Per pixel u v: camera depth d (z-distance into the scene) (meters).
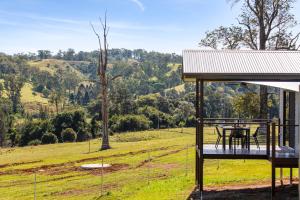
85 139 73.19
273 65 16.97
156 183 21.34
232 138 21.27
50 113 115.31
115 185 22.56
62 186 23.16
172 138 51.06
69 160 33.91
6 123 86.56
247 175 22.31
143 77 179.00
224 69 16.59
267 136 17.55
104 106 43.50
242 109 42.03
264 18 42.44
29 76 177.12
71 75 179.75
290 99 19.53
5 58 182.62
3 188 23.34
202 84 17.12
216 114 90.88
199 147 18.25
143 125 73.25
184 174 23.97
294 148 18.59
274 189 16.58
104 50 45.69
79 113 75.50
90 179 24.77
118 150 39.38
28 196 20.95
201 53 18.53
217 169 25.09
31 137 75.94
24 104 135.00
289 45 42.31
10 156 40.28
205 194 17.70
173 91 146.25
